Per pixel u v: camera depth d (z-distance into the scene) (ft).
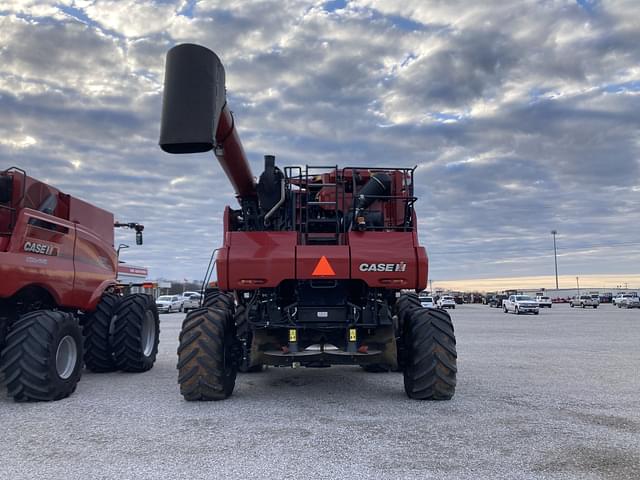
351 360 20.75
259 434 16.01
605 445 14.88
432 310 21.71
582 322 91.86
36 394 20.54
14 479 12.27
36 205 23.99
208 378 20.49
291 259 20.47
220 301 26.68
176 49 18.08
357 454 14.03
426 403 20.52
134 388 24.31
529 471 12.73
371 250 20.70
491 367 31.22
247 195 25.08
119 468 12.99
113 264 30.60
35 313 21.65
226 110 19.43
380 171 24.06
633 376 27.66
